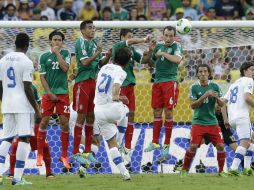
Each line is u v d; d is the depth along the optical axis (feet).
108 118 113.50
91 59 123.85
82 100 126.31
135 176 128.57
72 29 145.79
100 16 214.07
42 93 139.95
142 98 144.46
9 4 201.36
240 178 122.62
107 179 122.21
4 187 109.09
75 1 217.97
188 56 150.20
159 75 130.21
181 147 143.13
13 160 127.75
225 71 150.10
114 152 115.65
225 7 211.20
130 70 132.57
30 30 146.30
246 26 140.97
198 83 126.31
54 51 124.77
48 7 209.77
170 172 142.41
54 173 141.08
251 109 144.36
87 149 127.75
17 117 109.81
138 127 143.64
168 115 130.00
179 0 213.66
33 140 130.52
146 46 145.79
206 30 147.84
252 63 127.75
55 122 142.61
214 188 106.01
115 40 145.48
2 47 146.51
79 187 109.19
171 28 128.26
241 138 125.29
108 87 113.29
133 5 212.64
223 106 124.16
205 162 142.51
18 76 109.81
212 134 126.00
